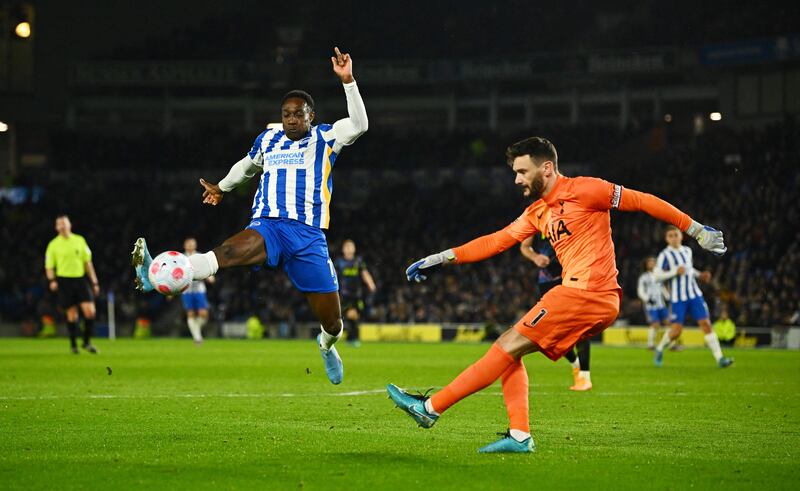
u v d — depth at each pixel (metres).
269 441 12.77
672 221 11.59
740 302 56.56
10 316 66.62
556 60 83.81
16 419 15.11
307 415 15.91
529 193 11.97
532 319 11.58
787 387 22.67
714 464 11.15
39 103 84.94
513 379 11.93
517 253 67.81
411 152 85.38
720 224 64.25
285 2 94.62
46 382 22.78
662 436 13.62
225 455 11.58
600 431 14.18
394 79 88.19
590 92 89.19
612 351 44.59
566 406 17.98
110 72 87.62
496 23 93.75
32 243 71.94
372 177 84.50
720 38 78.81
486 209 77.19
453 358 36.19
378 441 12.86
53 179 84.25
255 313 65.38
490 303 63.16
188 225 76.81
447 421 15.25
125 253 71.94
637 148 79.94
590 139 82.88
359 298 47.44
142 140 86.31
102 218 76.38
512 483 9.89
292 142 13.94
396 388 11.73
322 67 88.88
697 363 34.00
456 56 94.00
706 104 89.38
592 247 11.73
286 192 13.74
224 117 97.31
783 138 68.94
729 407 17.83
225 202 80.19
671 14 84.94
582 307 11.58
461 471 10.55
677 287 31.17
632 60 81.19
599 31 91.06
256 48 93.88
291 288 67.25
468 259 12.16
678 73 81.75
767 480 10.16
